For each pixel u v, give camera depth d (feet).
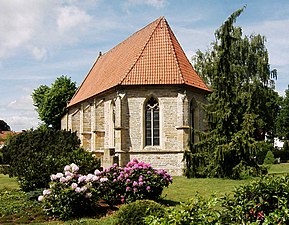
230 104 90.02
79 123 146.61
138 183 51.31
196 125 108.78
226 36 92.79
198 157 90.43
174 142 102.63
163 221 17.78
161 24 115.96
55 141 79.15
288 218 18.24
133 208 35.55
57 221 45.88
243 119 89.35
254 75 161.07
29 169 62.95
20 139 82.53
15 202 55.93
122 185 51.60
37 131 83.71
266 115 162.61
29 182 62.64
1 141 223.92
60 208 46.98
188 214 17.92
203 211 18.38
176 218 17.62
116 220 36.22
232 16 92.22
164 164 102.47
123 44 141.28
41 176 62.03
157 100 104.12
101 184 50.37
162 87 103.60
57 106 209.15
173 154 102.32
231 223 19.03
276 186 22.11
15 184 85.71
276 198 21.24
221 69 92.68
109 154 74.33
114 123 113.19
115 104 105.09
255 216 20.40
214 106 90.68
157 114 104.53
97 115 122.21
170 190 69.41
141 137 103.76
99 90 123.44
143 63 107.65
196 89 106.93
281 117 230.48
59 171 61.82
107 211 49.32
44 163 63.05
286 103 230.07
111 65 136.46
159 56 108.27
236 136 85.87
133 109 104.32
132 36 135.74
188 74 108.27
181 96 102.27
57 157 65.77
